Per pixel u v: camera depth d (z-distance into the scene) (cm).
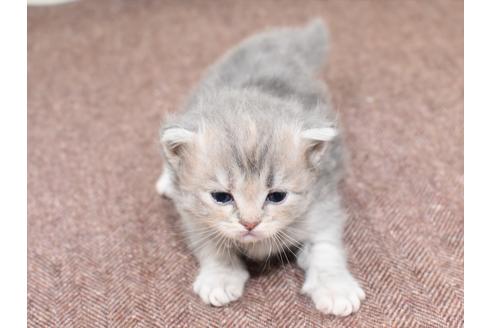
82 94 55
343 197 45
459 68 54
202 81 47
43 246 43
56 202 46
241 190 38
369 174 46
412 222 43
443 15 61
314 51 51
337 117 43
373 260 41
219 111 39
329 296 39
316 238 41
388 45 58
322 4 67
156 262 42
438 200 44
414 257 41
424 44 57
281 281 41
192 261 42
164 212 45
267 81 44
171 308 40
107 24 65
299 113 40
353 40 59
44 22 66
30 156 49
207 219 39
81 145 50
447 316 38
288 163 38
